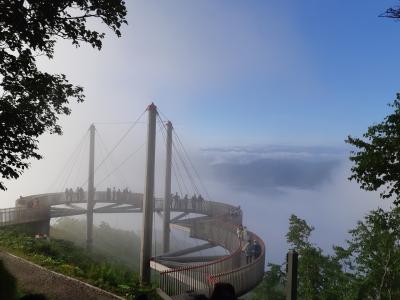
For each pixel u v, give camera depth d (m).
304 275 27.14
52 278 14.38
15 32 9.84
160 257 22.50
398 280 22.83
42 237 22.44
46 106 12.53
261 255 18.81
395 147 11.31
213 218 28.81
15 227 24.39
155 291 14.87
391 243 21.94
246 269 16.69
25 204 30.81
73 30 10.70
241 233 22.56
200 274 16.33
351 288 23.80
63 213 37.88
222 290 4.58
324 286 26.58
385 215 22.06
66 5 10.57
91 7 10.98
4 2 9.16
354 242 24.31
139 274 20.97
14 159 10.59
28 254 17.47
